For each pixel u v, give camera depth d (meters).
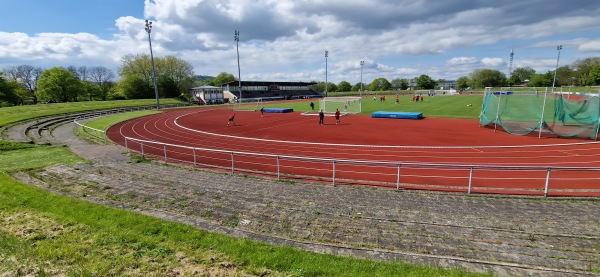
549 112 35.19
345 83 160.00
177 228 7.47
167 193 11.11
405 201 10.27
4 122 31.91
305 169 15.83
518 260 6.66
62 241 6.60
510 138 23.50
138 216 8.12
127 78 86.50
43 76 78.50
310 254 6.40
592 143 20.80
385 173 14.80
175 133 29.39
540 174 14.12
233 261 6.06
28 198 9.20
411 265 6.07
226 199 10.49
